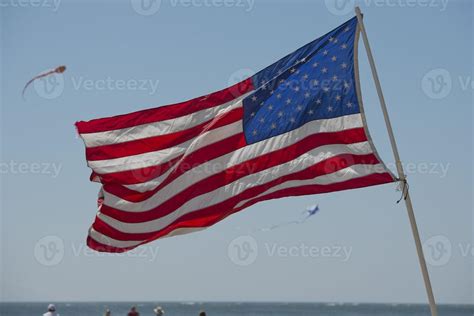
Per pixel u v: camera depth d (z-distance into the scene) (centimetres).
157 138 3606
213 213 3509
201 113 3609
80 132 3628
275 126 3525
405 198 3064
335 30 3594
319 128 3475
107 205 3569
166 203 3541
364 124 3434
